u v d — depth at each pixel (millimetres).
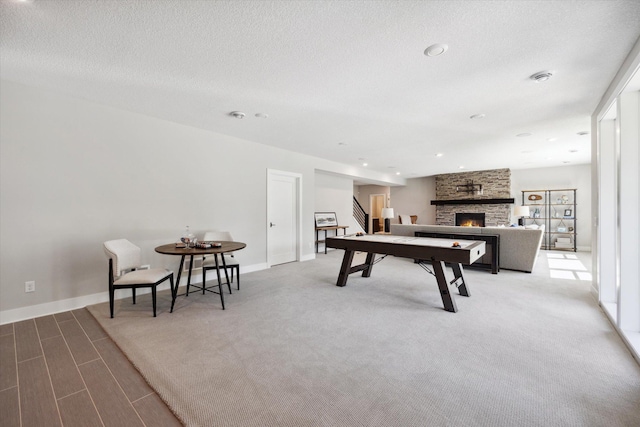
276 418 1485
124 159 3498
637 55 2018
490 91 2910
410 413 1514
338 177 8320
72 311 3053
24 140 2818
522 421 1447
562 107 3344
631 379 1800
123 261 3021
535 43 2080
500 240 5016
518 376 1845
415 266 5473
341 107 3369
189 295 3607
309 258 6328
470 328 2600
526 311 3027
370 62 2357
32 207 2873
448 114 3604
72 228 3119
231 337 2426
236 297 3527
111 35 1992
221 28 1919
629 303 2379
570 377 1829
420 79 2656
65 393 1705
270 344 2301
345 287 3980
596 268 3453
